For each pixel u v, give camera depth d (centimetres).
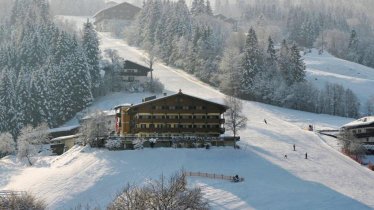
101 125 12162
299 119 16200
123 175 10162
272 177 10081
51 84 16725
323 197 8650
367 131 13338
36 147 13600
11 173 11294
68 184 9856
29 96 16012
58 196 9362
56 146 13562
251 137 13212
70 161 11256
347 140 12275
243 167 10650
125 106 12812
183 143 11650
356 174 10544
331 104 18350
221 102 17050
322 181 9944
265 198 8450
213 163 10856
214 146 11781
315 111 18312
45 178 10288
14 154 13938
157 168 10488
